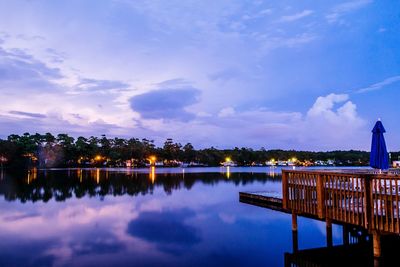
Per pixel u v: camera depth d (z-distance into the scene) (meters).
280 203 21.94
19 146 126.00
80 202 30.89
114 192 39.94
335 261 12.89
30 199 32.59
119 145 172.38
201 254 14.55
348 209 12.60
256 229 19.47
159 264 13.19
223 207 28.23
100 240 16.91
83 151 146.12
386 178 11.20
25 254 14.35
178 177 72.94
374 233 11.89
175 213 25.30
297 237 16.88
